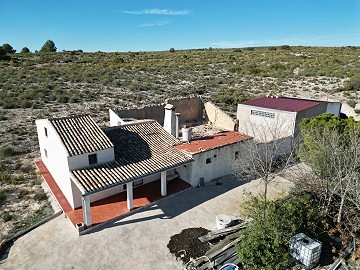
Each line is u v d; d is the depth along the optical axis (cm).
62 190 1638
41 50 13100
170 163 1600
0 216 1464
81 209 1492
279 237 1088
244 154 1992
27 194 1669
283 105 2466
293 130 2219
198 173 1783
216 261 1110
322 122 1702
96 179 1369
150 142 1816
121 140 1762
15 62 7806
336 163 1345
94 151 1469
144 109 2575
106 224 1389
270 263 1061
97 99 4088
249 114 2559
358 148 1271
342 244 1204
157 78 6009
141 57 10356
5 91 4175
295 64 7625
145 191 1695
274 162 1828
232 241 1206
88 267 1122
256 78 6141
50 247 1234
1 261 1166
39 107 3584
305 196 1411
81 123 1672
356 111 3275
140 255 1181
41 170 1911
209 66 7925
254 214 1195
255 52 11850
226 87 5256
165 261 1148
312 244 1105
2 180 1797
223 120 2684
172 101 2747
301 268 1106
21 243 1270
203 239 1235
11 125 2914
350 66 7000
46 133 1739
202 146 1845
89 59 9219
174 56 10675
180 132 2491
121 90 4791
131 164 1546
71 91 4453
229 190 1741
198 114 2975
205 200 1620
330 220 1370
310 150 1562
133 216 1459
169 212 1495
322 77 6025
